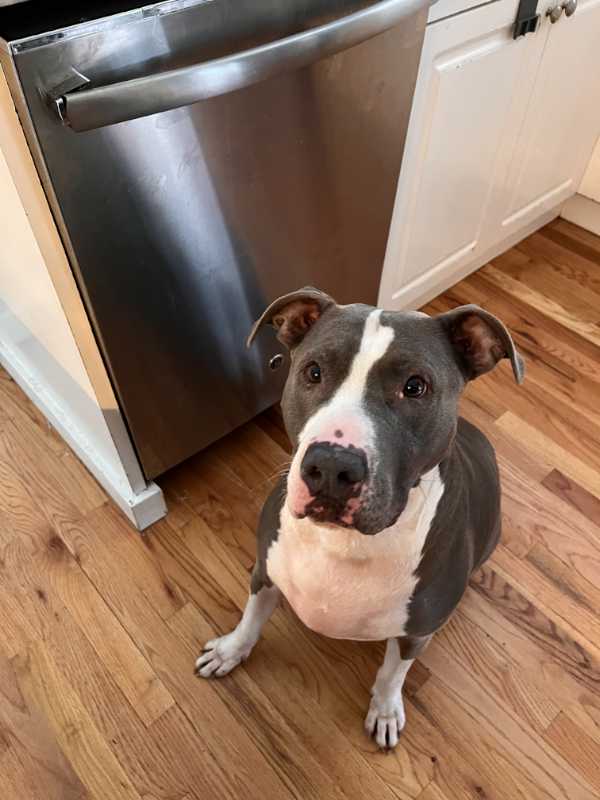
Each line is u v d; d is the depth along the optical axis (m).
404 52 1.56
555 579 1.81
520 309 2.58
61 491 1.91
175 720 1.53
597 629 1.72
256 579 1.41
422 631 1.28
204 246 1.48
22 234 1.30
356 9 1.41
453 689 1.60
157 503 1.83
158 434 1.74
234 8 1.21
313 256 1.78
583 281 2.72
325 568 1.16
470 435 1.51
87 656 1.61
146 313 1.47
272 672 1.60
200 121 1.28
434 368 0.99
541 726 1.56
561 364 2.39
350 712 1.55
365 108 1.58
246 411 1.98
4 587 1.72
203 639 1.65
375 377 0.97
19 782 1.43
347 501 0.91
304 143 1.50
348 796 1.44
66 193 1.16
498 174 2.29
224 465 2.01
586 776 1.49
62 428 1.94
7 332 1.94
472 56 1.83
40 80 1.02
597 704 1.60
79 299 1.33
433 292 2.56
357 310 1.04
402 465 0.98
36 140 1.07
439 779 1.47
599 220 2.88
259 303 1.73
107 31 1.06
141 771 1.46
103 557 1.78
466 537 1.29
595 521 1.95
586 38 2.18
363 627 1.27
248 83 1.19
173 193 1.33
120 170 1.21
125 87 1.05
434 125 1.88
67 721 1.51
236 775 1.46
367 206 1.82
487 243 2.55
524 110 2.17
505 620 1.72
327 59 1.40
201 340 1.66
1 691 1.55
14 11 1.08
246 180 1.45
